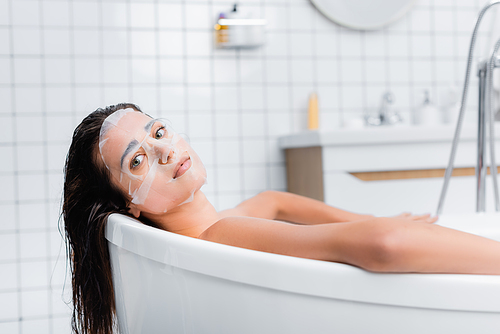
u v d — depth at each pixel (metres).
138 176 0.80
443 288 0.55
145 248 0.70
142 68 2.10
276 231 0.68
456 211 1.77
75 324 0.83
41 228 2.01
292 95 2.22
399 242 0.54
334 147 1.70
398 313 0.57
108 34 2.07
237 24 2.06
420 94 2.33
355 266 0.58
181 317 0.68
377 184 1.72
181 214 0.85
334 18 2.22
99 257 0.80
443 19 2.35
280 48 2.21
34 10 2.01
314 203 1.19
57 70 2.03
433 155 1.75
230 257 0.63
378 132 1.69
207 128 2.15
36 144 2.01
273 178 2.21
